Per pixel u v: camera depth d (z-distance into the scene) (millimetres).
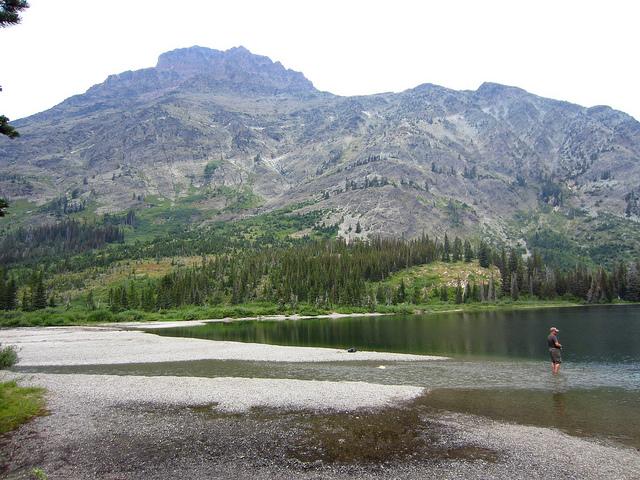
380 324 107750
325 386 39188
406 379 42312
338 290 166375
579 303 175250
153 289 176625
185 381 41812
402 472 21531
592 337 71125
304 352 61250
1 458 23797
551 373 44094
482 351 60031
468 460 22859
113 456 23922
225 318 142875
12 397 34938
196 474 21609
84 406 33438
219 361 55344
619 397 34406
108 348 69562
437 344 67938
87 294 193000
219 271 196625
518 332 81312
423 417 30078
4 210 27875
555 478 20688
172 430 27953
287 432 27406
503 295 181375
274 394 36438
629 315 114312
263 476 21297
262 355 59281
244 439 26281
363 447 24828
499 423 28562
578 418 29359
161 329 108438
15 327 126812
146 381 41969
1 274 167875
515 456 23234
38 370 51938
